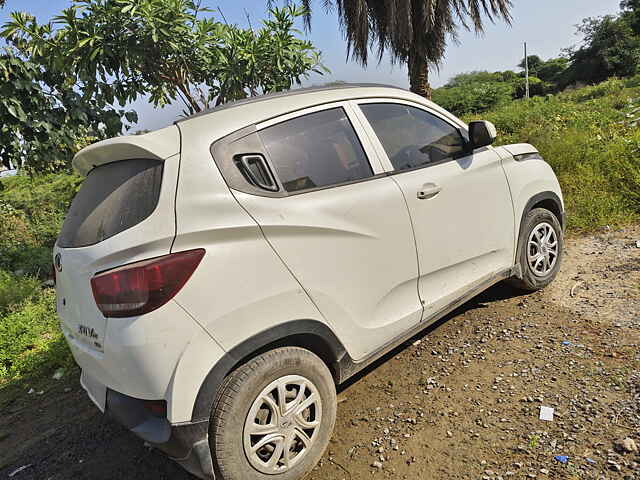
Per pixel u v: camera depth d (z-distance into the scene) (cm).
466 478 211
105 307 192
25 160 652
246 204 212
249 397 200
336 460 239
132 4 502
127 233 195
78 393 377
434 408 263
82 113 636
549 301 356
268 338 207
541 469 206
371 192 255
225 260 199
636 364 262
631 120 877
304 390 221
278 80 604
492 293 388
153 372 185
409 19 1159
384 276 258
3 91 566
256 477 205
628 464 199
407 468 224
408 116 300
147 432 194
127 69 538
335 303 235
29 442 316
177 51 548
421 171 286
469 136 321
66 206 1013
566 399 247
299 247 222
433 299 288
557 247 382
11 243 829
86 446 298
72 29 505
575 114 1130
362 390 294
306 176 238
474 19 1316
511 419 242
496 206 325
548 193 371
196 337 190
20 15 538
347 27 1302
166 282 185
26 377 426
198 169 207
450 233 293
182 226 194
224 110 234
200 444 192
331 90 271
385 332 261
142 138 212
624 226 477
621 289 352
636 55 4509
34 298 611
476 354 307
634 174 530
